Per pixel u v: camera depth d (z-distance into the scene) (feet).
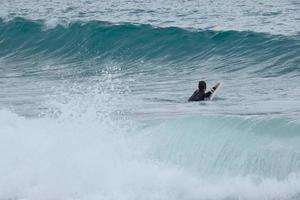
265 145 139.54
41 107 208.33
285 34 315.78
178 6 452.76
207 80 270.87
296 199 129.39
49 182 142.61
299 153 134.72
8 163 148.05
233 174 138.21
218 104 199.62
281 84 245.65
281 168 134.92
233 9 424.46
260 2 455.22
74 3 501.15
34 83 282.36
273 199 130.93
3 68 344.69
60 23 390.42
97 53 352.90
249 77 270.67
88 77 297.12
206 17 394.93
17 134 157.99
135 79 280.51
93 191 139.54
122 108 194.18
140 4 473.26
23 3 521.65
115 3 486.38
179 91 239.71
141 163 143.33
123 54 343.05
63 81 286.25
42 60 362.74
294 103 196.65
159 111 188.65
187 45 329.11
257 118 149.69
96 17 418.92
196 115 165.68
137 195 136.56
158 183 138.21
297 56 289.12
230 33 322.14
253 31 318.86
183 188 136.87
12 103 221.87
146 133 153.89
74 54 361.71
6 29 413.18
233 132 145.69
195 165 142.61
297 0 456.86
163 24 371.76
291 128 143.33
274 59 293.64
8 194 141.28
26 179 144.05
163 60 327.47
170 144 148.05
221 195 134.41
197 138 146.72
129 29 352.49
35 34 395.55
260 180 135.13
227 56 311.06
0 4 526.16
